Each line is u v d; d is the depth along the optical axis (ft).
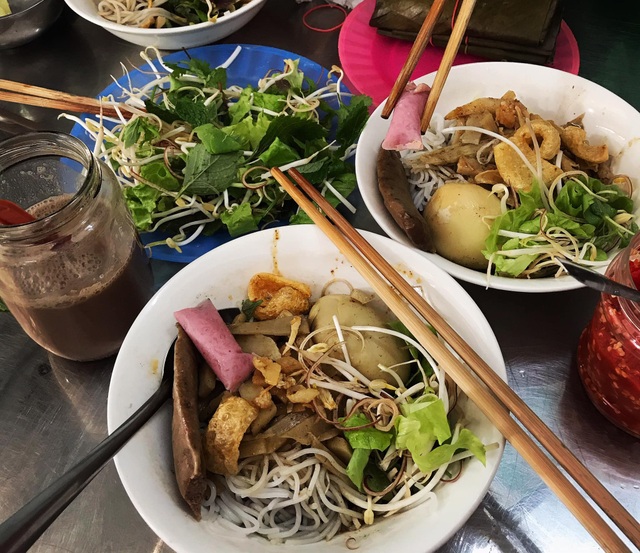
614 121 1.28
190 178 1.23
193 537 0.73
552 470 0.71
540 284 1.01
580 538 0.89
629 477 0.94
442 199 1.19
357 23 1.72
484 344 0.87
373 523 0.84
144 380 0.88
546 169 1.22
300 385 0.92
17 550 0.61
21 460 1.02
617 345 0.86
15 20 1.69
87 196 0.88
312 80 1.52
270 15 1.84
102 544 0.92
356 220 1.32
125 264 0.99
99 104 1.36
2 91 1.36
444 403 0.90
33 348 1.15
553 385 1.05
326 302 1.00
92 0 1.76
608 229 1.19
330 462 0.88
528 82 1.36
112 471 0.98
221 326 0.93
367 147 1.22
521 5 1.53
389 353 0.96
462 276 1.02
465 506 0.74
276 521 0.89
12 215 0.93
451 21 1.55
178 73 1.46
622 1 1.82
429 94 1.26
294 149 1.35
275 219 1.30
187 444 0.77
